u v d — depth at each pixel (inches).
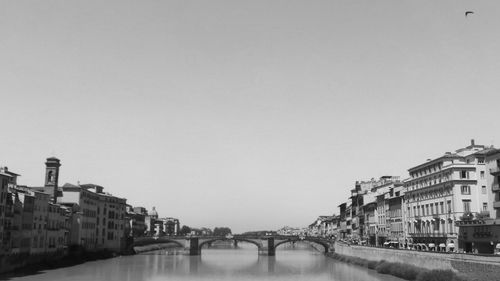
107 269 5236.2
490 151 4153.5
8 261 4259.4
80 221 6304.1
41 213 5083.7
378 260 4940.9
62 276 4387.3
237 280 4478.3
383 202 6392.7
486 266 2780.5
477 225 3875.5
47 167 5969.5
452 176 4345.5
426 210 4928.6
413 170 5310.0
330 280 4138.8
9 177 4259.4
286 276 4758.9
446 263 3287.4
